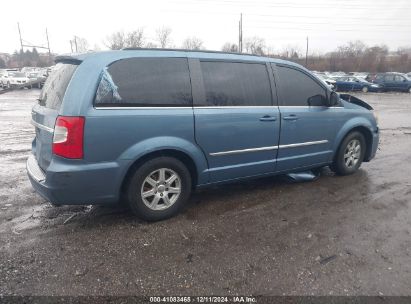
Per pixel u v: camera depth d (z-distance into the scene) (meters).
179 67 3.98
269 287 2.86
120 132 3.56
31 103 19.98
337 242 3.59
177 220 4.05
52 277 2.92
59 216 4.10
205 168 4.21
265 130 4.58
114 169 3.59
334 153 5.52
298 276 3.01
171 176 4.02
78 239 3.56
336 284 2.91
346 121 5.52
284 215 4.23
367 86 30.72
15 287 2.79
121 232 3.72
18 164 6.35
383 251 3.43
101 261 3.17
